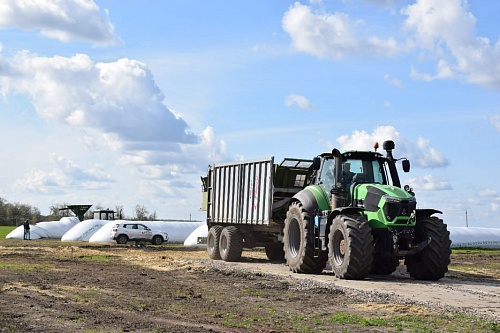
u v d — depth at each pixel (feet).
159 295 38.17
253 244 67.77
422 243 47.57
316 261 52.70
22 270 53.62
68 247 93.09
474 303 35.12
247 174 66.54
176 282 45.24
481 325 27.66
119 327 26.91
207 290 40.60
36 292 38.73
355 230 46.78
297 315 30.83
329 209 52.80
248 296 37.78
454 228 125.59
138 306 33.60
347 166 52.26
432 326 27.61
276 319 29.71
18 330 25.76
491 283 47.37
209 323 28.63
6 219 294.87
